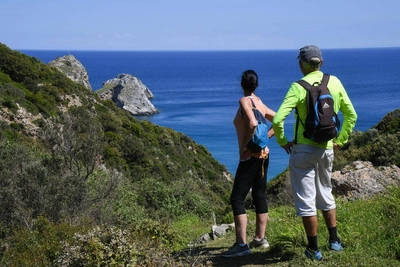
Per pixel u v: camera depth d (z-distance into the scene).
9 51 39.09
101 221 10.70
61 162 13.92
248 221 7.25
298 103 4.17
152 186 20.16
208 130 89.12
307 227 4.34
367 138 21.02
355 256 4.32
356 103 119.19
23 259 6.13
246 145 4.69
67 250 4.58
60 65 62.69
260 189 5.05
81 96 40.97
